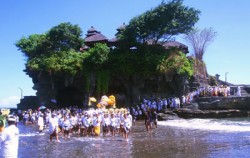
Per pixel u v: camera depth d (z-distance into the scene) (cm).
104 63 5338
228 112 4316
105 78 5350
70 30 5919
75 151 1872
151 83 5362
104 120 2738
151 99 5241
